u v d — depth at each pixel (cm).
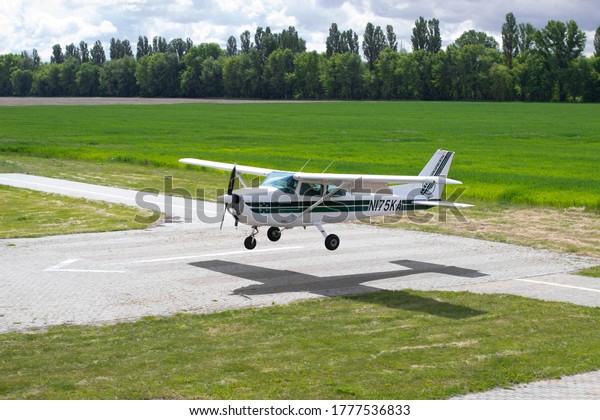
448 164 2062
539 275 1798
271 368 1098
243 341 1242
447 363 1125
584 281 1731
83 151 5131
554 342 1241
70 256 1958
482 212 2764
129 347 1205
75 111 12438
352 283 1708
